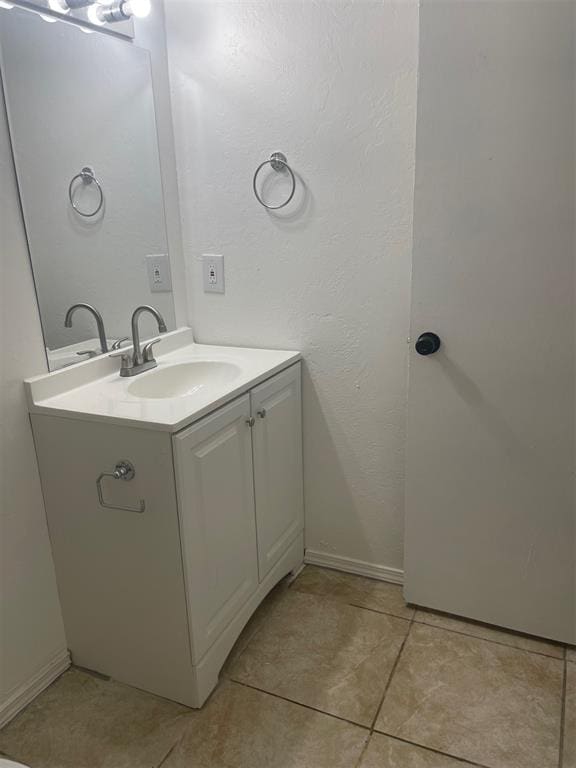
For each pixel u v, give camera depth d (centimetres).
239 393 157
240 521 166
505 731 144
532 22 132
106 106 162
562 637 172
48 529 158
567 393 153
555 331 149
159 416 135
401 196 166
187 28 178
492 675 162
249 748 142
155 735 146
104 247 167
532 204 143
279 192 181
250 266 192
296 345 194
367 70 160
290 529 202
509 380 157
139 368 174
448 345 161
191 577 144
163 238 192
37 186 144
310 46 164
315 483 206
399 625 183
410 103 158
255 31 170
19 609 153
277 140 176
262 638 179
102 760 140
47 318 150
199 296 204
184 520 138
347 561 211
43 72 142
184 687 153
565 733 143
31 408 147
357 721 148
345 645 175
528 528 167
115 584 153
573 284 145
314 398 197
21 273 142
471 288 154
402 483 193
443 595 184
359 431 194
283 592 201
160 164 186
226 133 182
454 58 140
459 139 144
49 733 148
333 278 182
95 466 144
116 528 147
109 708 155
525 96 136
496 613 179
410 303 168
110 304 172
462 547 177
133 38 170
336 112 167
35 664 160
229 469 156
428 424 170
